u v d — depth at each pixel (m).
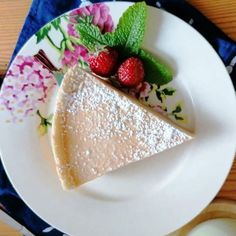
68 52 0.28
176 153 0.28
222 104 0.27
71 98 0.28
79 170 0.28
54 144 0.28
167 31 0.27
